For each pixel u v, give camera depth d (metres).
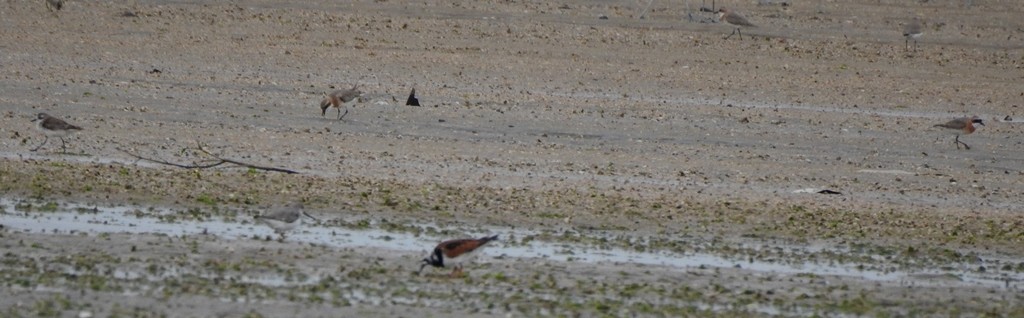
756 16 48.78
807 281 19.81
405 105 35.00
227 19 44.62
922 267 21.22
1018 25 49.81
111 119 31.66
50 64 37.88
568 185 26.91
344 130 31.72
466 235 22.08
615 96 37.91
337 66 39.97
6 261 18.88
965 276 20.70
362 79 38.47
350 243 21.14
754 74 41.56
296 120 32.62
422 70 40.03
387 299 17.53
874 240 23.25
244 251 20.16
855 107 38.09
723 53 44.12
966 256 22.30
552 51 43.06
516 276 19.17
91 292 17.33
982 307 18.58
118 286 17.69
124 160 27.70
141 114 32.47
